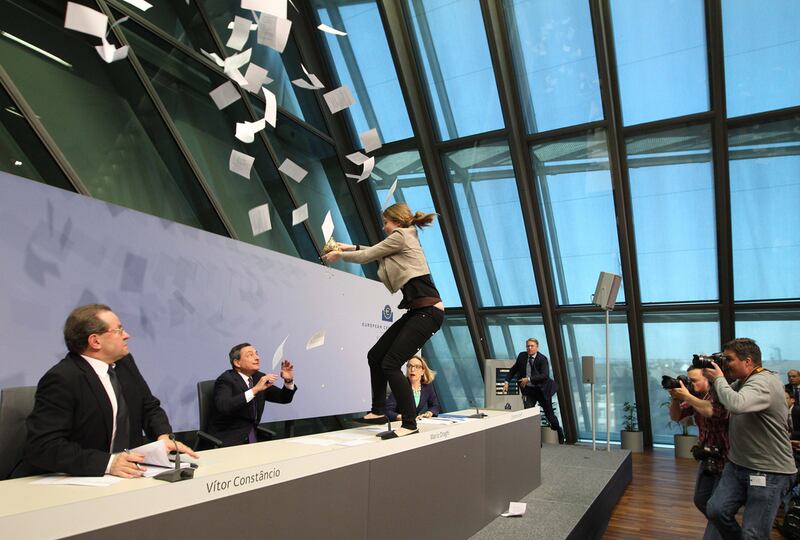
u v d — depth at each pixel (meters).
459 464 2.88
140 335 3.64
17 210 3.03
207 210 4.72
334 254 2.49
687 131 6.66
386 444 2.19
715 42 6.20
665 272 7.22
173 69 4.89
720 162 6.54
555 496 4.05
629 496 5.12
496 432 3.50
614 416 7.92
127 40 4.46
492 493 3.36
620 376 7.83
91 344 1.78
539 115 7.12
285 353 4.94
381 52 7.00
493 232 7.68
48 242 3.16
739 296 6.89
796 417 4.34
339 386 5.64
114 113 4.18
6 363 2.90
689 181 6.82
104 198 3.88
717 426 3.05
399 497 2.26
